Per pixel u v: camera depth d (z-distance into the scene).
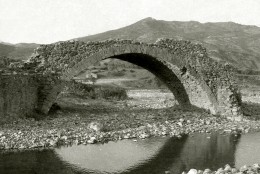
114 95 51.31
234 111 29.89
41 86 26.28
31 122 22.62
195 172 14.33
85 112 30.23
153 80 80.25
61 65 26.81
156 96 58.88
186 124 26.28
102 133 21.55
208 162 16.88
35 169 15.21
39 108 26.08
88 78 82.19
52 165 15.83
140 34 177.00
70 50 27.22
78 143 19.44
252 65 147.25
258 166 15.01
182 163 16.69
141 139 21.38
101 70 94.06
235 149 19.41
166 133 23.03
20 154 17.14
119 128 23.41
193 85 31.62
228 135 23.20
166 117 28.36
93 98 47.03
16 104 22.58
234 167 15.99
